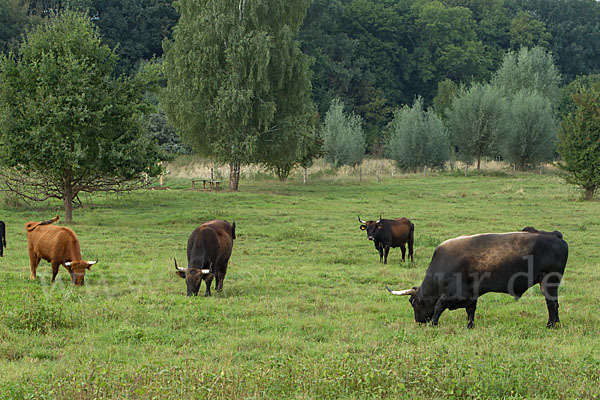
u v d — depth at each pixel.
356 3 101.62
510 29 116.06
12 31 69.56
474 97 59.72
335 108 59.81
